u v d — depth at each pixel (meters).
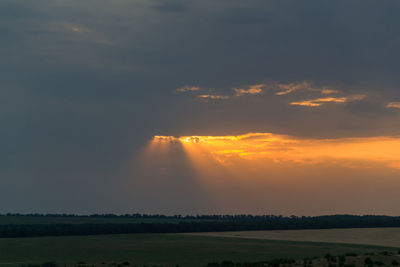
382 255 57.09
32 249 133.62
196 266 87.12
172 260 102.56
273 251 122.25
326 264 51.47
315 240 169.62
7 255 118.00
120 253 122.25
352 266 48.78
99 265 74.19
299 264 52.78
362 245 143.62
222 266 56.91
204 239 175.00
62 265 89.94
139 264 91.75
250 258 103.88
